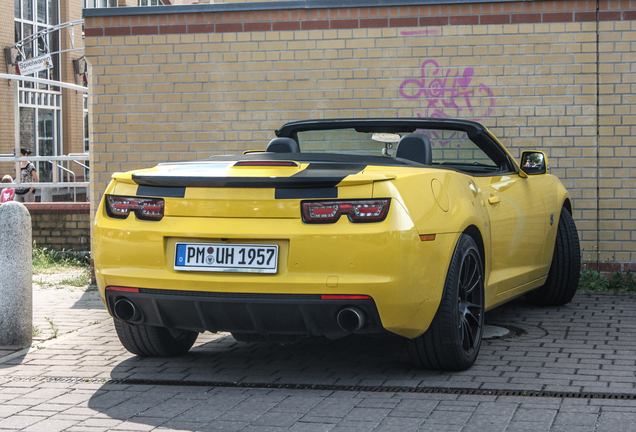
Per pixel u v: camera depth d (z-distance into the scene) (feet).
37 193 55.21
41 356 15.97
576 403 12.00
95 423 11.53
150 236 13.12
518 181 18.08
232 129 26.43
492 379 13.55
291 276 12.35
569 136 24.90
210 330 13.28
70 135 84.58
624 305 21.18
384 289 12.15
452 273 13.44
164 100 26.63
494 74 25.17
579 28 24.67
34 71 70.18
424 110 25.57
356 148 17.80
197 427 11.30
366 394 12.84
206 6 26.27
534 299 21.17
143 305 13.37
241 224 12.62
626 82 24.58
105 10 26.63
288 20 26.03
